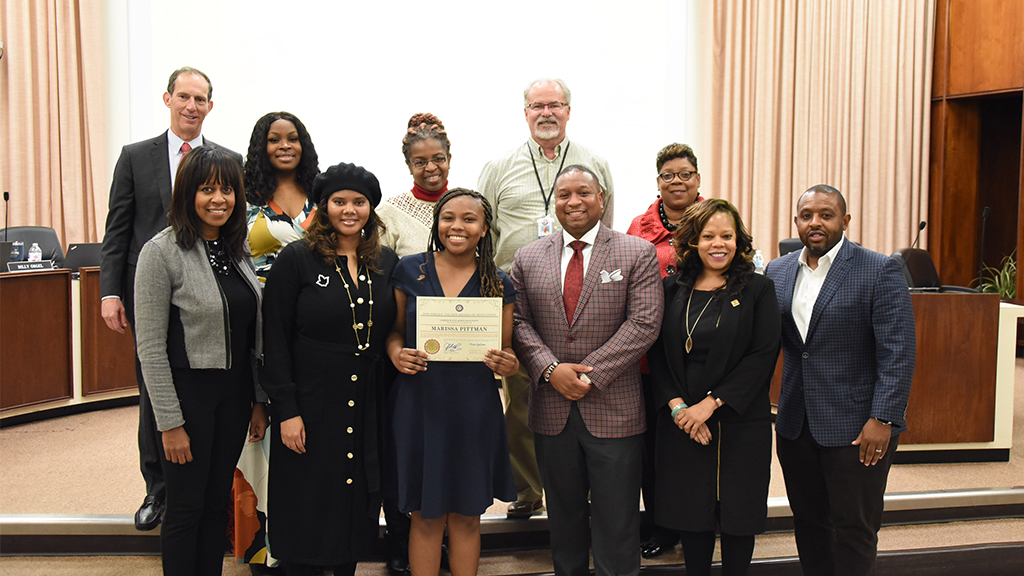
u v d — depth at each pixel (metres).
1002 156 6.60
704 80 6.12
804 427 2.23
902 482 3.29
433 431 2.03
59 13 5.46
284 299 1.99
